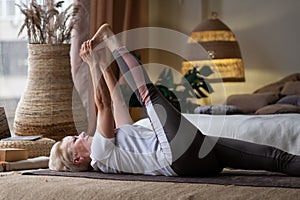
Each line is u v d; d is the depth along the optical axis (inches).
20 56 153.6
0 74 149.4
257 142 94.8
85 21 171.0
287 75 196.4
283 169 87.2
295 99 161.9
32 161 113.0
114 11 191.9
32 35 144.5
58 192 76.8
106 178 86.7
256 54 199.9
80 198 74.0
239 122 99.8
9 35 151.0
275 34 197.5
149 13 211.9
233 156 90.0
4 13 149.9
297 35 194.7
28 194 78.7
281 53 196.9
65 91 141.3
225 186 74.7
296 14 194.7
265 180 79.3
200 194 69.9
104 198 72.6
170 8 211.2
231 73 186.9
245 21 201.0
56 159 98.3
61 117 139.7
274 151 87.7
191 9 207.6
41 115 138.7
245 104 171.3
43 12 144.0
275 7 197.3
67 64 142.8
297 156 86.0
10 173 98.7
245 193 69.2
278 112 151.3
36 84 140.2
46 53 140.3
